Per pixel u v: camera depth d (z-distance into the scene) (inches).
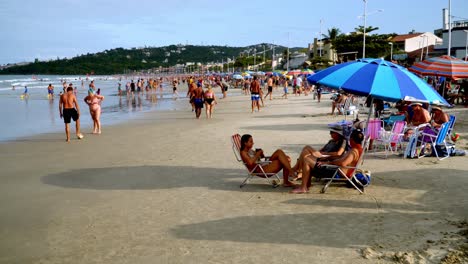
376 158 400.2
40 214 259.0
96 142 538.3
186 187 313.1
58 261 192.1
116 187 317.7
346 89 252.7
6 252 203.6
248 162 307.1
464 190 286.8
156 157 426.6
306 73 1839.3
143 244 208.5
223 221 238.8
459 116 698.2
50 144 531.5
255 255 192.4
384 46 2760.8
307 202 271.0
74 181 338.6
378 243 202.5
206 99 817.5
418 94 249.4
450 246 194.4
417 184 305.9
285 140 511.2
